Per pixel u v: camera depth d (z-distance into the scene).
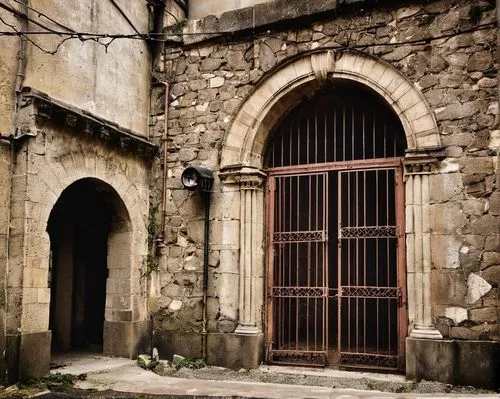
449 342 6.33
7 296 6.10
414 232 6.66
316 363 7.34
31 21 6.41
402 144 7.30
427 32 6.86
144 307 8.00
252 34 7.79
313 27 7.44
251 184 7.61
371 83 7.08
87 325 9.16
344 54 7.25
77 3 7.09
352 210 8.05
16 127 6.25
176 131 8.17
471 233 6.42
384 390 6.32
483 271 6.32
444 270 6.49
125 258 7.87
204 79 8.08
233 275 7.54
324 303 7.39
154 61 8.46
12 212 6.20
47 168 6.48
